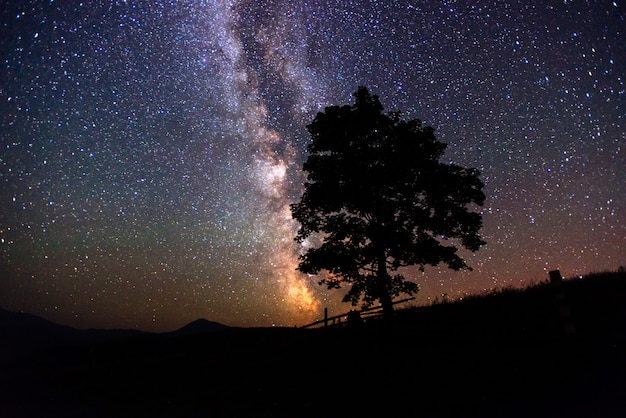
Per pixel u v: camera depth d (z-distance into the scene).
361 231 15.66
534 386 7.68
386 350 11.34
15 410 10.91
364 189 15.50
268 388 10.68
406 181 15.73
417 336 11.62
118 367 12.95
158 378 12.22
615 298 11.27
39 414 10.76
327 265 15.66
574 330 9.30
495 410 7.07
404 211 15.77
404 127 16.08
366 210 15.80
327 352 12.31
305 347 13.12
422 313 12.78
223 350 14.34
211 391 11.10
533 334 9.88
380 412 8.16
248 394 10.45
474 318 11.53
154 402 10.77
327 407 8.94
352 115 16.08
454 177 15.41
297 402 9.61
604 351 8.43
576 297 11.42
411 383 9.21
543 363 8.55
